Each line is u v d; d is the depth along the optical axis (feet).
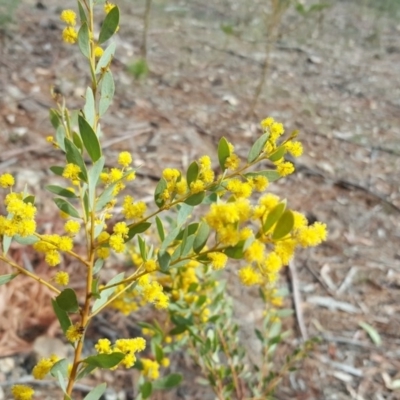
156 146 2.55
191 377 1.52
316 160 2.76
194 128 2.80
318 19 5.41
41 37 3.33
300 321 1.80
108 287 0.73
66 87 2.84
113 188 0.73
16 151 2.27
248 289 1.86
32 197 0.70
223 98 3.22
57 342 1.52
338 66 4.26
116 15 0.72
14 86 2.74
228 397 1.25
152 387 0.98
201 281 1.31
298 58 4.26
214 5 5.28
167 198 0.73
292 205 2.35
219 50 4.02
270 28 3.39
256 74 3.73
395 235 2.28
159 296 0.71
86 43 0.71
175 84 3.27
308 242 0.61
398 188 2.61
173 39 4.04
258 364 1.59
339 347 1.72
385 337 1.78
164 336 1.25
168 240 0.71
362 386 1.60
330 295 1.93
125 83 3.10
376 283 2.01
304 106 3.37
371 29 5.47
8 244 0.71
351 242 2.20
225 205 0.60
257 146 0.72
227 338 1.40
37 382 1.43
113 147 2.48
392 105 3.66
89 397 0.75
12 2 3.54
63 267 1.75
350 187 2.56
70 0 4.14
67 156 0.68
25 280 1.66
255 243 0.61
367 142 3.05
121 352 0.67
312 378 1.60
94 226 0.75
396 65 4.51
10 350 1.49
